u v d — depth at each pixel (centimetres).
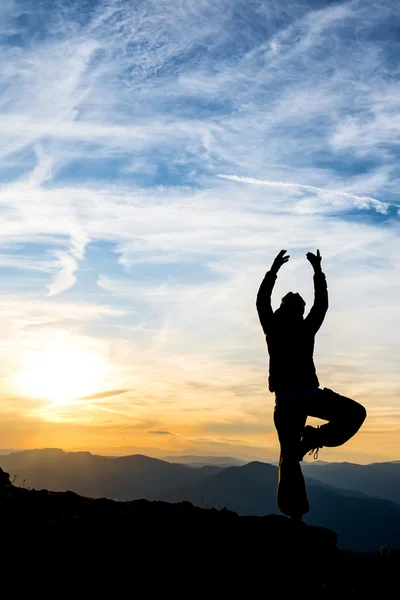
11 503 756
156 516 746
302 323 681
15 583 544
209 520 746
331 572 659
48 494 818
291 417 650
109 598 541
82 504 785
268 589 603
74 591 545
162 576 601
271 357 677
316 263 723
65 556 612
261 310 709
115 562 614
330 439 638
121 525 699
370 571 677
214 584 599
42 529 662
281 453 675
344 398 648
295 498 670
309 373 659
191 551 654
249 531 714
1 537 631
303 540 686
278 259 732
